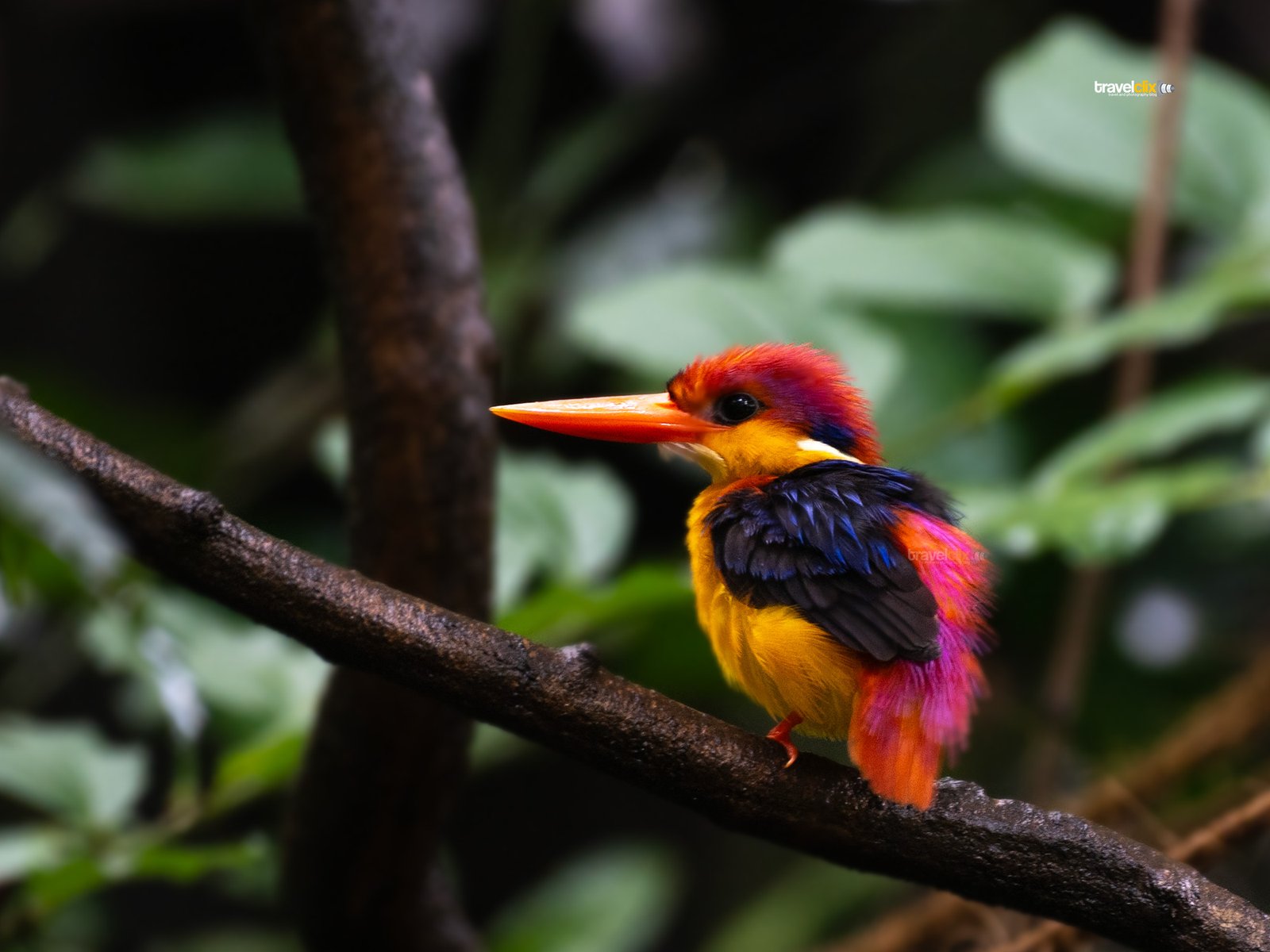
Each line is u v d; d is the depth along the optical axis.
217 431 3.60
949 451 3.23
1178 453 3.28
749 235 3.73
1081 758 3.18
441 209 3.03
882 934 3.09
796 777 2.98
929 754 2.98
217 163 3.58
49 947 3.13
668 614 3.13
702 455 3.05
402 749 3.03
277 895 3.11
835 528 3.01
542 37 3.65
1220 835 3.02
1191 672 3.23
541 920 3.21
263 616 2.96
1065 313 3.15
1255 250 3.14
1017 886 2.98
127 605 2.95
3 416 2.96
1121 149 3.17
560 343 3.52
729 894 3.79
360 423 3.03
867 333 3.14
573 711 2.97
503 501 3.10
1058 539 3.07
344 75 3.02
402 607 2.96
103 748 3.08
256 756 3.05
